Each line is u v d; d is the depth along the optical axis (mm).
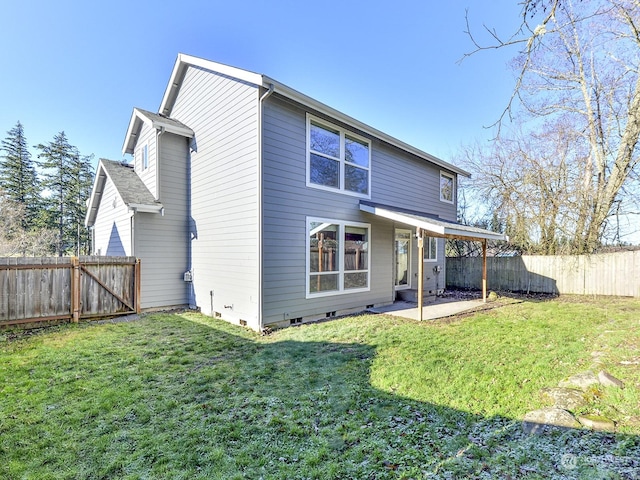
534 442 2779
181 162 9523
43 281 7191
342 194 8758
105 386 4020
